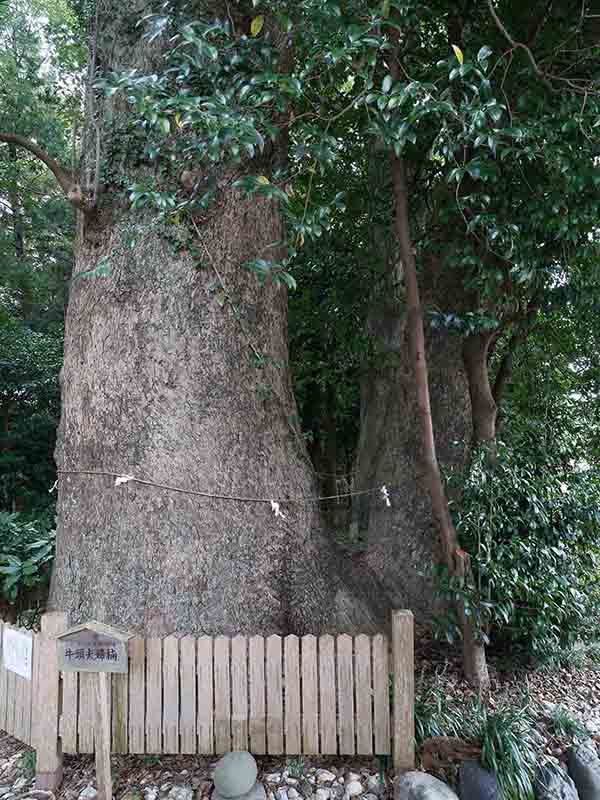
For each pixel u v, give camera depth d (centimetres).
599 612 411
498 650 405
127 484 319
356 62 292
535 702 340
